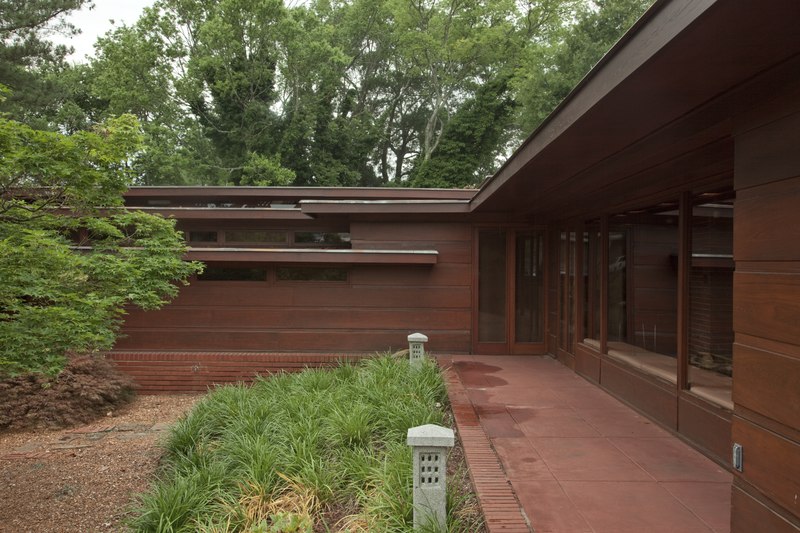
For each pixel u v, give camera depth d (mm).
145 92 23000
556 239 8758
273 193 11133
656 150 4039
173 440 5391
